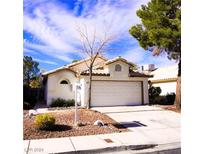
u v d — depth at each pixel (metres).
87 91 17.75
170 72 25.59
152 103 20.75
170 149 7.41
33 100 21.23
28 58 27.36
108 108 16.81
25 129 8.96
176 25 14.14
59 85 18.89
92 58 20.50
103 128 9.94
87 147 7.29
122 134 9.05
